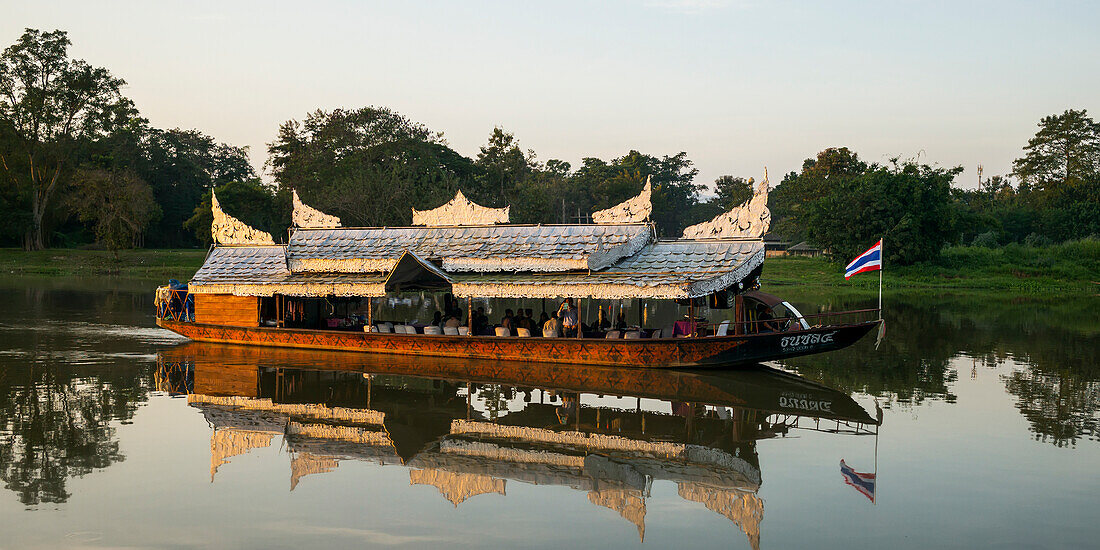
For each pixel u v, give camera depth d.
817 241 63.97
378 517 10.00
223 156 116.62
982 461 12.16
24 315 30.47
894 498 10.59
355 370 19.06
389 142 69.56
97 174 67.31
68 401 15.67
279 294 21.86
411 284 21.38
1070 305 39.88
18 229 71.06
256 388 17.06
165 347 22.44
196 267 65.44
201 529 9.52
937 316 33.75
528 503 10.52
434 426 14.20
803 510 10.23
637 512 10.16
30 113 68.69
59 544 9.05
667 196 127.31
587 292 18.84
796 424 14.36
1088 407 15.60
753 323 19.64
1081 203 78.06
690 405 15.72
